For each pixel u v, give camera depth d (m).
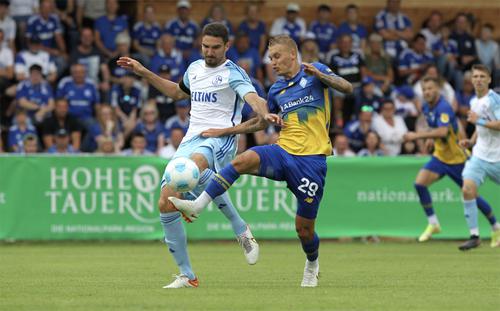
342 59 67.50
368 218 54.53
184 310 21.66
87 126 62.28
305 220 26.98
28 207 52.22
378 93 66.25
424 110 50.44
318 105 26.78
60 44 68.31
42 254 44.84
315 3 77.69
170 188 25.84
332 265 38.09
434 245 52.25
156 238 52.84
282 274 33.50
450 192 54.75
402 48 73.44
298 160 26.50
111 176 52.62
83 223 52.56
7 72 65.19
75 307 22.31
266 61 68.44
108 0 68.62
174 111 64.06
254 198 53.59
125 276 32.53
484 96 46.41
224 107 27.86
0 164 51.97
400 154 63.22
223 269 36.00
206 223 53.62
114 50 68.31
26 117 60.78
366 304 23.17
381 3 78.12
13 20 67.44
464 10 80.06
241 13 76.81
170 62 66.81
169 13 75.56
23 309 21.92
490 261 40.25
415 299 24.53
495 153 46.78
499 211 53.88
